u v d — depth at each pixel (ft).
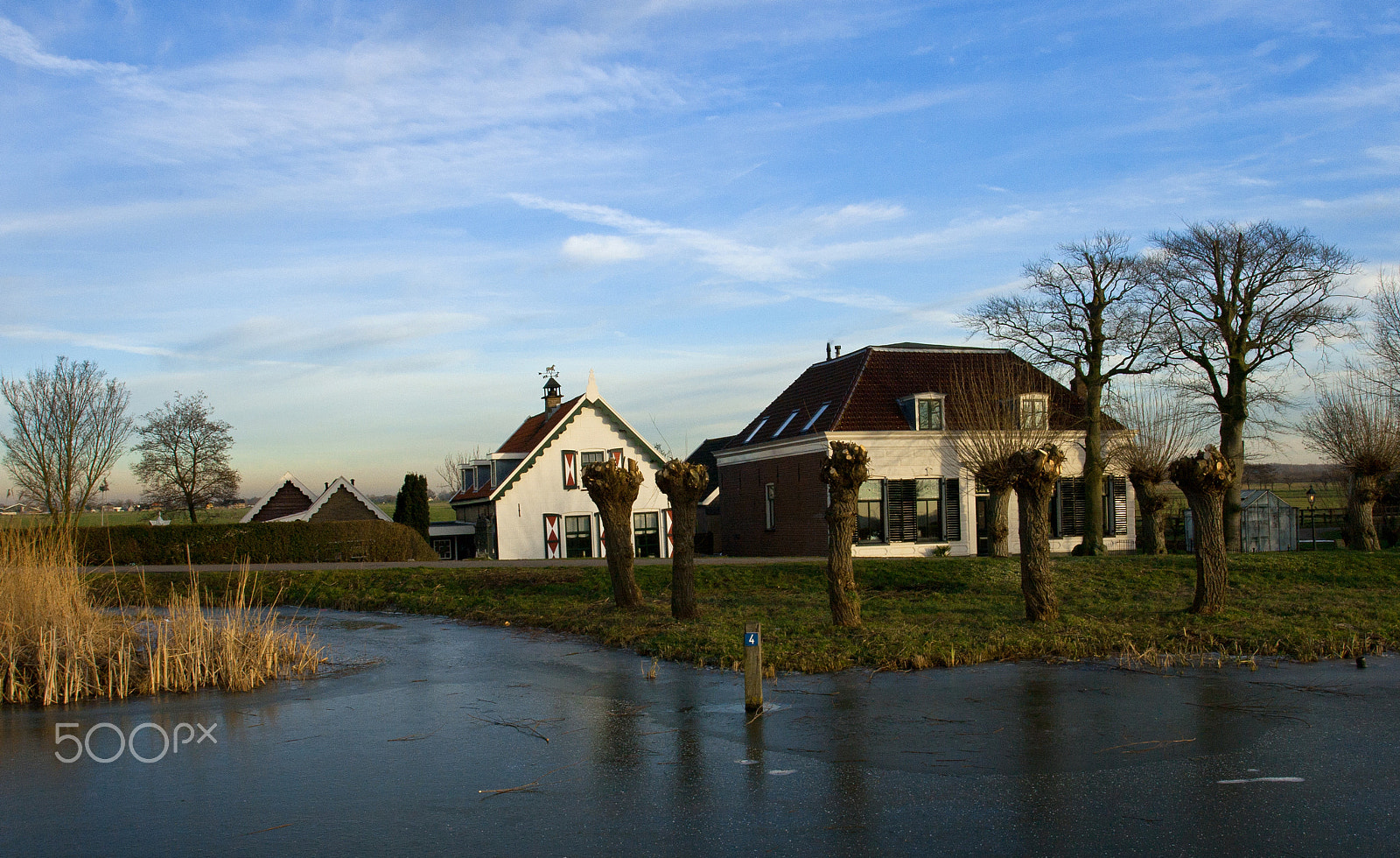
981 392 92.22
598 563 81.00
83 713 32.78
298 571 77.46
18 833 20.40
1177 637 43.14
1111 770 23.72
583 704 32.73
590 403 121.29
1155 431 91.81
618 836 19.53
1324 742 26.32
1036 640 41.70
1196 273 88.28
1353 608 50.16
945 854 18.29
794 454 104.88
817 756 25.31
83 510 113.80
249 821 20.94
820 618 48.49
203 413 155.74
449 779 23.97
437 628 54.75
